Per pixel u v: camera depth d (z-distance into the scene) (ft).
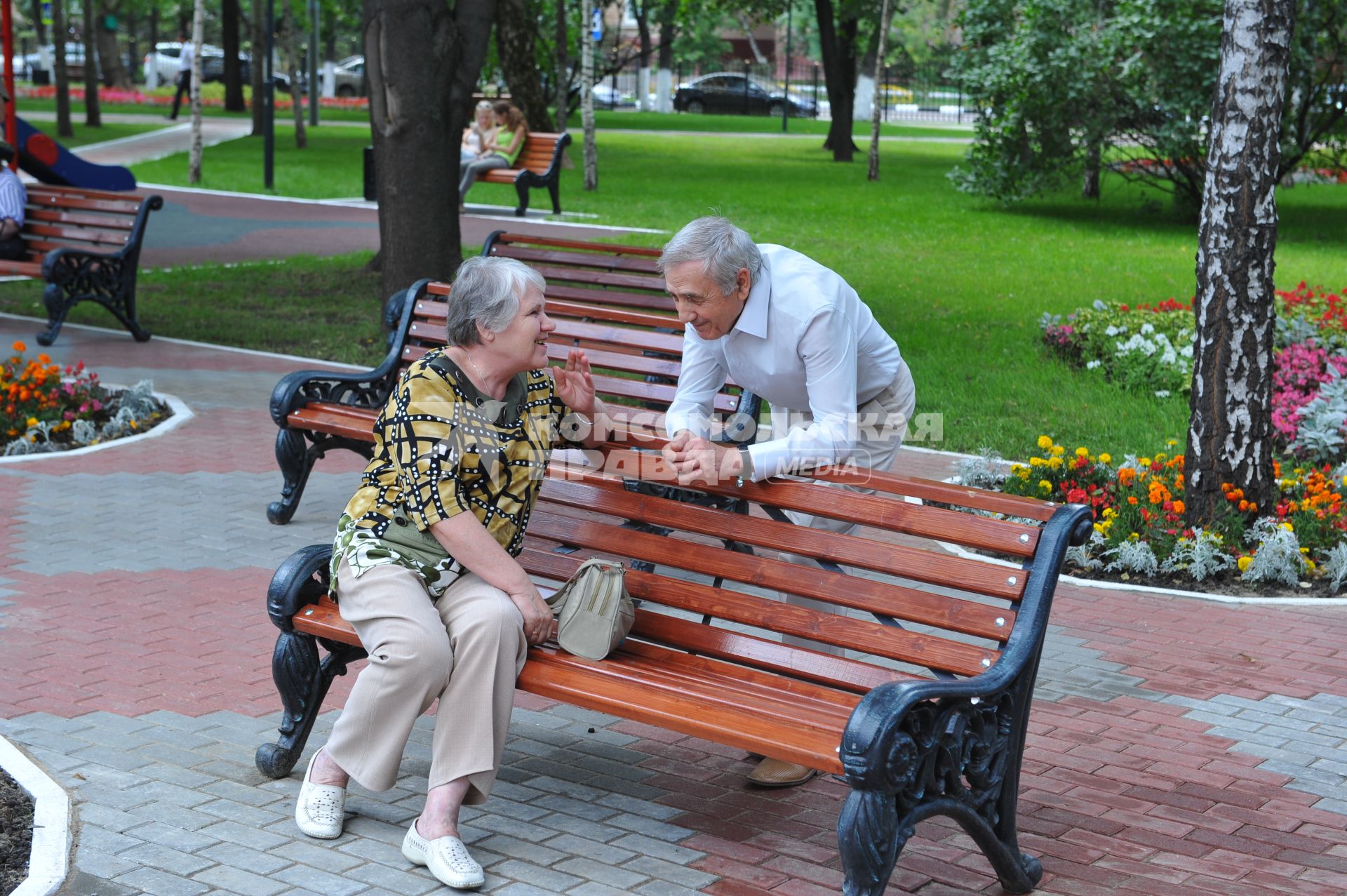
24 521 22.07
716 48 229.45
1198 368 22.30
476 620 11.76
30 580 19.27
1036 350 37.14
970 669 11.27
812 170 93.76
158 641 17.19
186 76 126.72
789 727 10.85
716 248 12.12
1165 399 32.14
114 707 15.12
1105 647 18.22
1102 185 86.94
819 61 252.83
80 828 12.31
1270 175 21.47
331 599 12.96
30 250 38.88
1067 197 80.48
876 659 17.75
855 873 9.92
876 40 141.69
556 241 25.17
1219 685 16.94
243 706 15.30
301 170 85.40
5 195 38.27
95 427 28.07
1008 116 68.44
